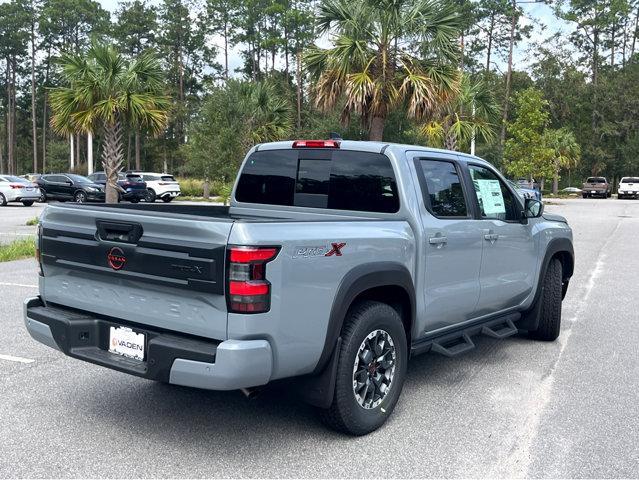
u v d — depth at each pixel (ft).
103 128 64.03
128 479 11.20
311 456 12.21
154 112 62.23
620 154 198.08
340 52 52.42
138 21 218.59
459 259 15.84
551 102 191.83
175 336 11.58
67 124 62.44
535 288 19.94
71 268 13.01
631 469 11.80
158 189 105.40
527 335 21.91
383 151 14.84
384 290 13.89
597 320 24.79
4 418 13.92
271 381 11.98
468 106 78.84
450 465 11.91
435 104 53.36
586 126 200.64
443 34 52.26
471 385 16.69
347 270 12.42
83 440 12.82
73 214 12.97
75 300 13.28
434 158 15.79
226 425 13.67
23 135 277.03
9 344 19.89
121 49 212.84
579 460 12.16
